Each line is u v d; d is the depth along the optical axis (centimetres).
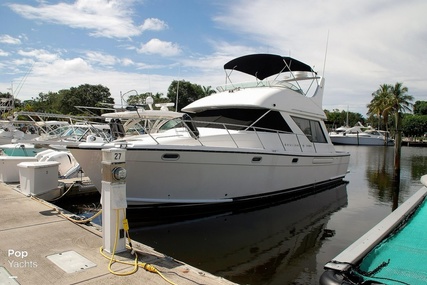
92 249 413
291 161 973
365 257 350
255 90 993
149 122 976
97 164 703
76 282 325
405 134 7106
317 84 1226
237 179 840
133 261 376
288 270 558
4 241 439
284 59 1038
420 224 467
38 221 533
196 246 655
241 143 879
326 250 651
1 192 761
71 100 5766
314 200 1063
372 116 6003
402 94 5006
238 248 651
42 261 375
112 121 903
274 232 748
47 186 784
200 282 330
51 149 1251
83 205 970
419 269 330
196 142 826
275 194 962
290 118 1013
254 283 510
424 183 609
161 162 712
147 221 762
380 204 1038
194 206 799
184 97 4944
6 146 1189
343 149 4066
